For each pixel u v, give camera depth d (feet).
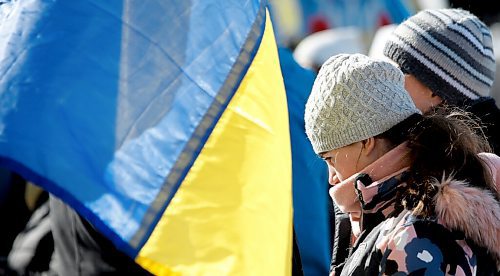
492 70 19.15
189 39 14.02
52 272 17.19
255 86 14.74
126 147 12.89
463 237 13.46
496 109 18.65
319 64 29.91
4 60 12.81
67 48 12.95
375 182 14.15
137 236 12.61
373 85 14.28
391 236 13.64
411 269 13.21
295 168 20.15
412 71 18.69
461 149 13.99
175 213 13.03
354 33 33.78
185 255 12.90
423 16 18.94
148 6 13.76
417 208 13.65
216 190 13.51
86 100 12.76
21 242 19.19
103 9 13.43
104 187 12.52
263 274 13.55
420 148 13.98
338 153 14.64
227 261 13.12
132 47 13.41
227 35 14.60
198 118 13.76
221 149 13.80
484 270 13.66
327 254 20.02
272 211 14.07
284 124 15.17
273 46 15.72
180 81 13.70
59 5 13.24
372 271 13.75
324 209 20.35
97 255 13.32
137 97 13.20
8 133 12.19
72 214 13.46
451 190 13.50
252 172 14.01
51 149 12.25
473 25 18.75
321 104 14.53
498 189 14.25
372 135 14.26
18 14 13.15
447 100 18.57
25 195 23.39
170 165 13.23
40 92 12.53
